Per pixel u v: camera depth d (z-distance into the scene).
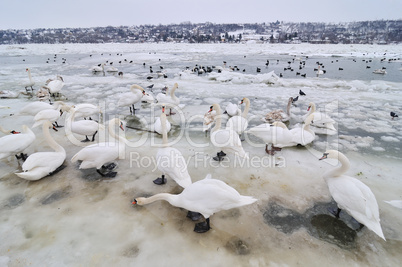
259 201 5.37
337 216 4.90
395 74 22.95
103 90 16.14
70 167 6.70
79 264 3.91
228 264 3.94
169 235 4.48
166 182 6.05
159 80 20.14
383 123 10.08
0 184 5.92
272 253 4.13
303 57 39.47
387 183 5.96
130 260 3.99
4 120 10.31
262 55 43.72
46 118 8.91
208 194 4.30
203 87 17.41
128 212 5.03
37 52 50.44
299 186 5.89
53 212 5.00
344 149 7.85
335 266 3.91
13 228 4.59
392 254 4.11
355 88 16.27
